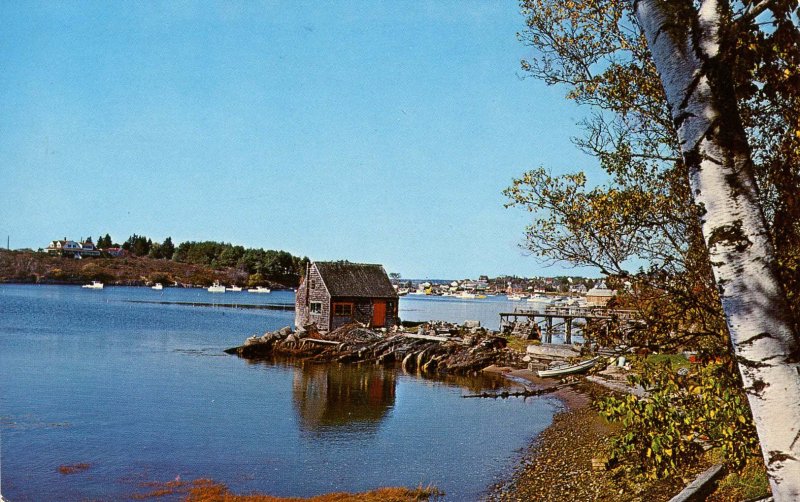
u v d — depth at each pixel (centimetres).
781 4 407
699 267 804
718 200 330
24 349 4844
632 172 895
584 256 846
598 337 853
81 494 1675
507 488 1719
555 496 1534
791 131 552
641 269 834
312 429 2531
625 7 855
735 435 768
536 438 2378
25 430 2333
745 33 419
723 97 337
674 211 846
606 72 917
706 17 344
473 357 4697
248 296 19362
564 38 925
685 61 343
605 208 822
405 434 2466
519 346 5256
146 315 9550
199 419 2653
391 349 5166
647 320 816
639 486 1271
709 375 776
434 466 1995
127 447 2161
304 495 1717
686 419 809
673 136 877
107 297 14700
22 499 1616
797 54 436
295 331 5897
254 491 1742
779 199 585
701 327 805
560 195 849
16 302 11094
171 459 2038
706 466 1223
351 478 1877
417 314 12825
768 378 309
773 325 311
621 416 859
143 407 2853
